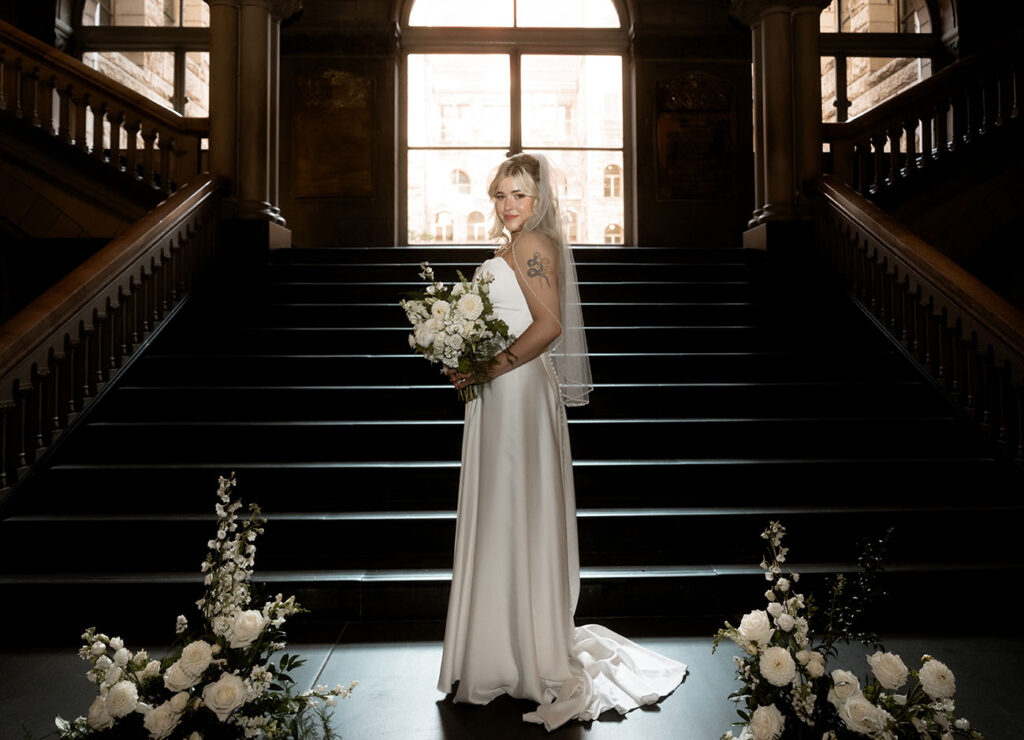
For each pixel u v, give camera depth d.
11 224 7.21
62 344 4.57
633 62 10.07
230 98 7.18
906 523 4.09
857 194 6.59
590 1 10.45
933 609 3.71
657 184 9.98
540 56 10.39
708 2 10.03
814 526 4.09
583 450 4.79
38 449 4.39
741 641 2.04
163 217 5.86
